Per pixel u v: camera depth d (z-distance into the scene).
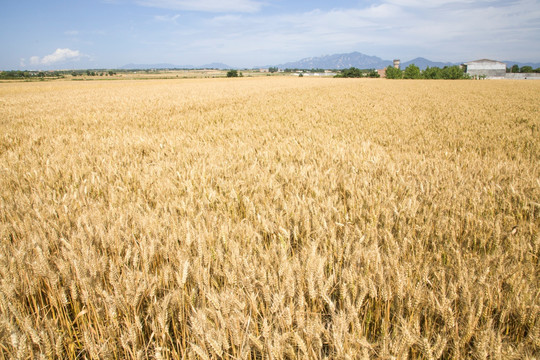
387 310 1.80
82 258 2.19
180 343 1.81
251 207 3.23
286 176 4.41
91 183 4.28
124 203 3.53
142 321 1.91
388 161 5.55
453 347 1.61
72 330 1.86
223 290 2.03
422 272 2.03
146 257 2.15
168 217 2.90
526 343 1.60
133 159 5.80
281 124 10.81
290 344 1.57
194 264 2.04
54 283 1.90
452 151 6.78
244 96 23.80
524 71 131.12
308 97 23.09
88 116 13.07
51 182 4.33
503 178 4.40
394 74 97.50
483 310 1.80
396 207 3.21
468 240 2.65
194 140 7.62
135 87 39.34
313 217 2.83
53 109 16.22
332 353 1.53
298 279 1.93
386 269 2.05
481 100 20.38
